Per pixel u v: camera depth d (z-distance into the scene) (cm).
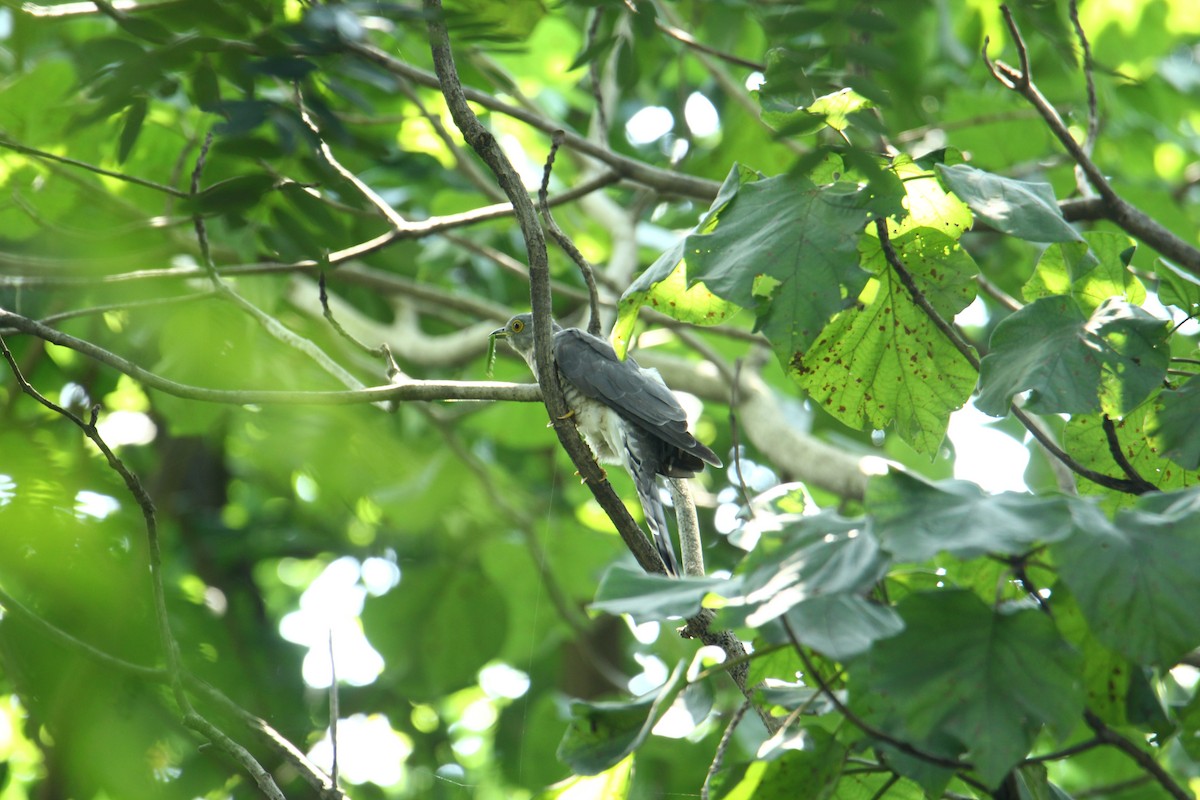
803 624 459
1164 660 413
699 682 548
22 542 541
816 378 811
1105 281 708
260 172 793
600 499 803
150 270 987
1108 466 754
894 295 774
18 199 1041
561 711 1543
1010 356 628
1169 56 1825
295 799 1128
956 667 446
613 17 877
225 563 1662
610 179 1153
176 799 661
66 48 697
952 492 454
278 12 662
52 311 1311
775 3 581
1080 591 423
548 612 1695
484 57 1169
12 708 1184
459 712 2145
